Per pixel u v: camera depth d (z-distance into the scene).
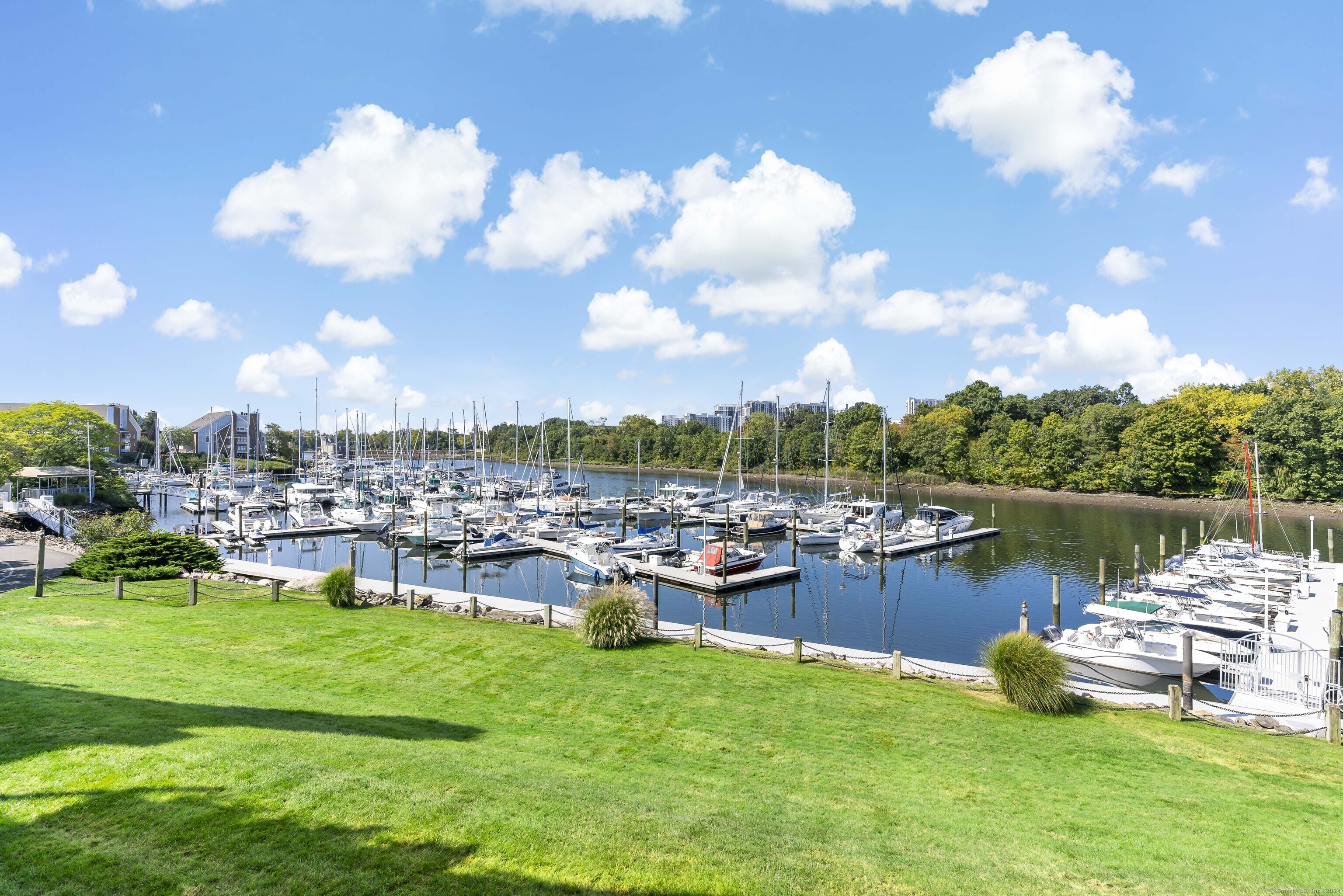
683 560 40.03
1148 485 74.94
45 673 11.48
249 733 9.00
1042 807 9.13
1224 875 7.30
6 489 51.97
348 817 6.71
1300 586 28.66
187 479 87.25
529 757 9.77
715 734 11.51
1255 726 13.37
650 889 6.04
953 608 30.92
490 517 58.16
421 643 16.84
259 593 23.06
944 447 95.25
